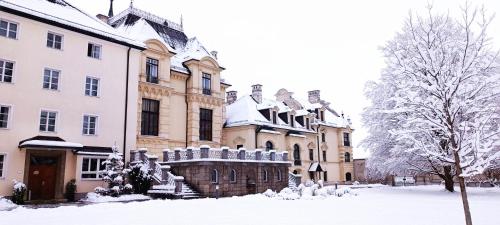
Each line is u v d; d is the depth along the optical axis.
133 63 29.98
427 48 10.50
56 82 25.23
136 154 28.03
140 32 33.44
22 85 23.38
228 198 24.45
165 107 32.66
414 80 10.76
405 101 10.77
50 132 24.27
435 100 10.01
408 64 10.98
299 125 49.62
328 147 53.97
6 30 23.23
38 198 23.59
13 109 22.80
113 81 28.28
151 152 31.16
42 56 24.52
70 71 25.81
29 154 23.17
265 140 42.28
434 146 10.48
